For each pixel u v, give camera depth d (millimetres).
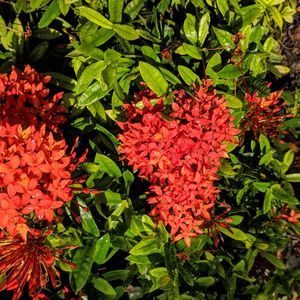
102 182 290
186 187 262
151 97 279
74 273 276
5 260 237
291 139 444
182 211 271
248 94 302
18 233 250
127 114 275
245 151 369
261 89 308
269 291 376
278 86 444
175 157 256
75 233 280
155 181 275
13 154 219
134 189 317
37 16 303
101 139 300
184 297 339
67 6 275
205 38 309
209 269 346
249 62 308
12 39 288
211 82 282
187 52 286
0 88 252
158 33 306
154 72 269
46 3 281
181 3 315
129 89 307
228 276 356
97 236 289
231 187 339
